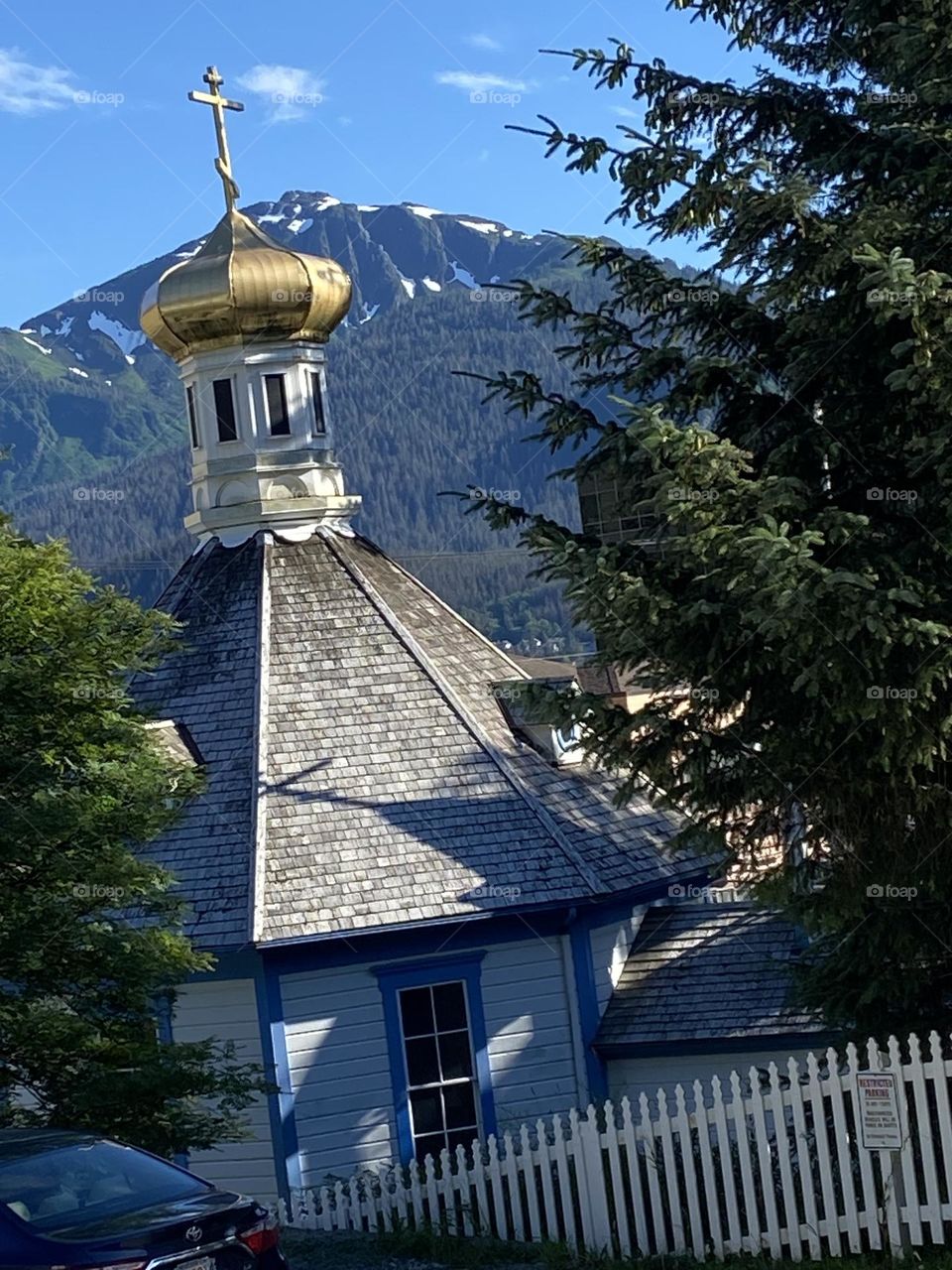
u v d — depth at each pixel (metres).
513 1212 18.53
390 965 26.66
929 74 16.25
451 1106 26.84
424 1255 18.22
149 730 20.42
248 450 32.09
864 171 17.41
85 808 18.70
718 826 16.98
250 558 31.52
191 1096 19.69
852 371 16.88
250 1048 26.23
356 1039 26.42
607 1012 27.89
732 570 15.20
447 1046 26.97
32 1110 19.48
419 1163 26.48
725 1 18.67
